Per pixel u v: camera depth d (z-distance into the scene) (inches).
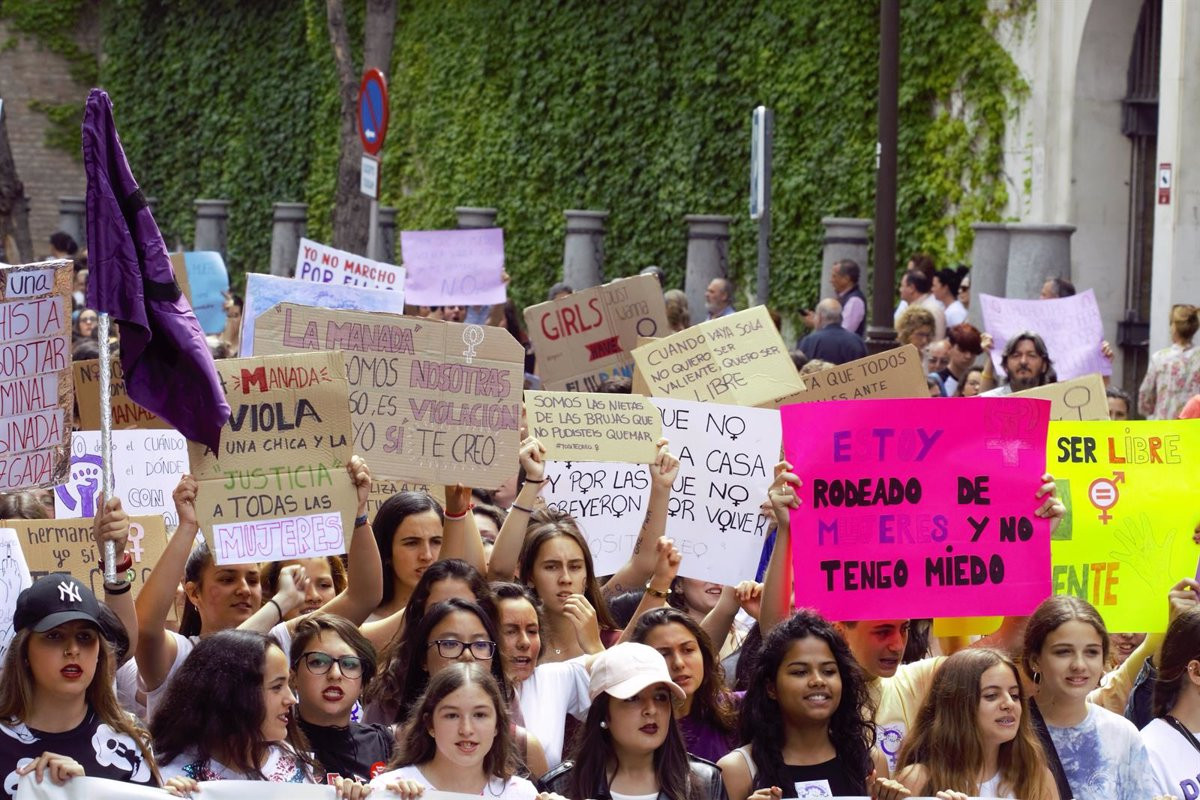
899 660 363.3
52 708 285.9
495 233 852.0
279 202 1702.8
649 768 310.2
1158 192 851.4
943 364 719.7
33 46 1972.2
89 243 338.6
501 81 1439.5
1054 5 971.9
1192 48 839.1
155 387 346.3
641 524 424.5
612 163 1317.7
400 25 1588.3
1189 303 844.0
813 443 362.0
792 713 316.5
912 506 363.3
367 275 626.5
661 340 467.8
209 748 300.4
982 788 312.0
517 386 406.9
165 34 1894.7
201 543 375.9
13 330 350.9
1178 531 388.2
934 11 1038.4
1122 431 389.1
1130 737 327.6
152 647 337.4
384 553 392.5
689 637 341.7
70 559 375.6
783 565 364.8
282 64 1732.3
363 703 352.2
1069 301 682.2
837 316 745.0
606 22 1316.4
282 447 353.4
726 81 1200.8
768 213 729.0
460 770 299.4
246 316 518.0
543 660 379.2
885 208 779.4
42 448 352.8
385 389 405.1
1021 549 366.3
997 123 1008.9
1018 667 324.5
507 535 391.9
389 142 1604.3
